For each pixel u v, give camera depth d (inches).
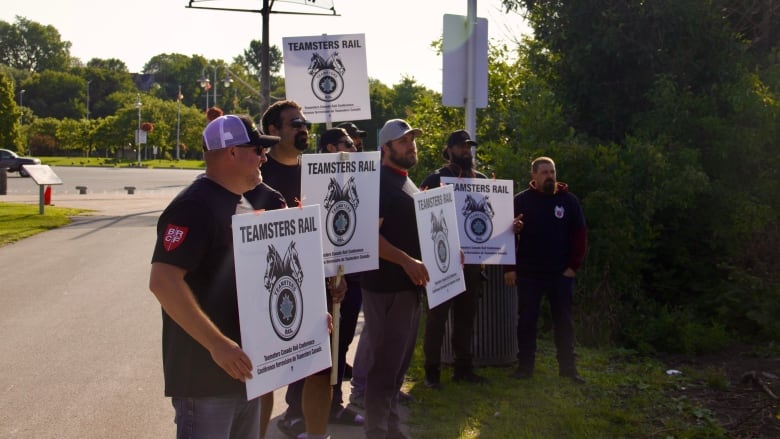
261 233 130.3
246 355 125.1
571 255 261.7
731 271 348.8
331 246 181.6
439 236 203.9
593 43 420.2
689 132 379.9
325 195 181.0
